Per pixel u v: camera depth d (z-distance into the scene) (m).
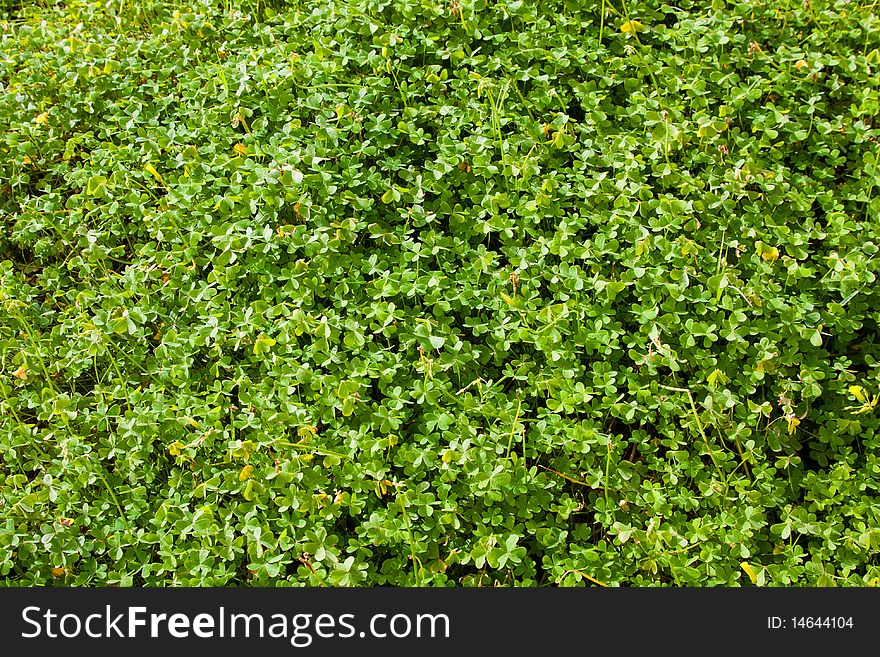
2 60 1.25
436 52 1.19
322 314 1.06
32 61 1.24
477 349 1.06
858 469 1.04
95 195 1.13
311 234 1.09
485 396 1.03
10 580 0.98
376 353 1.05
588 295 1.08
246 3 1.26
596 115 1.14
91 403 1.06
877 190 1.14
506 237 1.09
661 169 1.11
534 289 1.07
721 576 0.97
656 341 1.03
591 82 1.16
